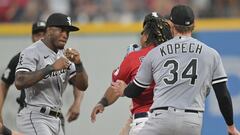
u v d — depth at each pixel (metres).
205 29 33.66
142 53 19.92
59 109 21.75
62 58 20.31
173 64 17.80
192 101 17.55
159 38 19.91
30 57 20.84
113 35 33.84
